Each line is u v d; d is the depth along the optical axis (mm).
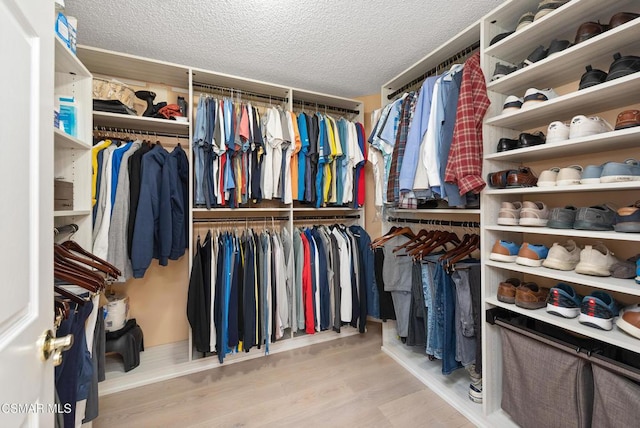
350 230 2348
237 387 1592
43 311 542
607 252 1041
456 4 1342
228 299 1738
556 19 1062
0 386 392
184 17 1420
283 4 1333
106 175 1512
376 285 2053
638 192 1091
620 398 876
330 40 1631
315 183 2129
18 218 457
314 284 1997
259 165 1951
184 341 2094
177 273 2094
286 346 2049
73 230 1197
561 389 1038
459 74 1352
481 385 1394
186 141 2104
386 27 1515
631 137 894
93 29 1512
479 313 1367
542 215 1167
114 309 1682
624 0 954
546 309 1144
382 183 1920
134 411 1398
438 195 1412
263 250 1873
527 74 1180
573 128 1023
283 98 2270
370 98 2541
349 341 2195
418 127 1462
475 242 1627
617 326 941
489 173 1307
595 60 1065
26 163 485
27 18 483
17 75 454
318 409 1405
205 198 1794
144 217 1529
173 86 2053
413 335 1679
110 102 1610
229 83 1988
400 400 1474
